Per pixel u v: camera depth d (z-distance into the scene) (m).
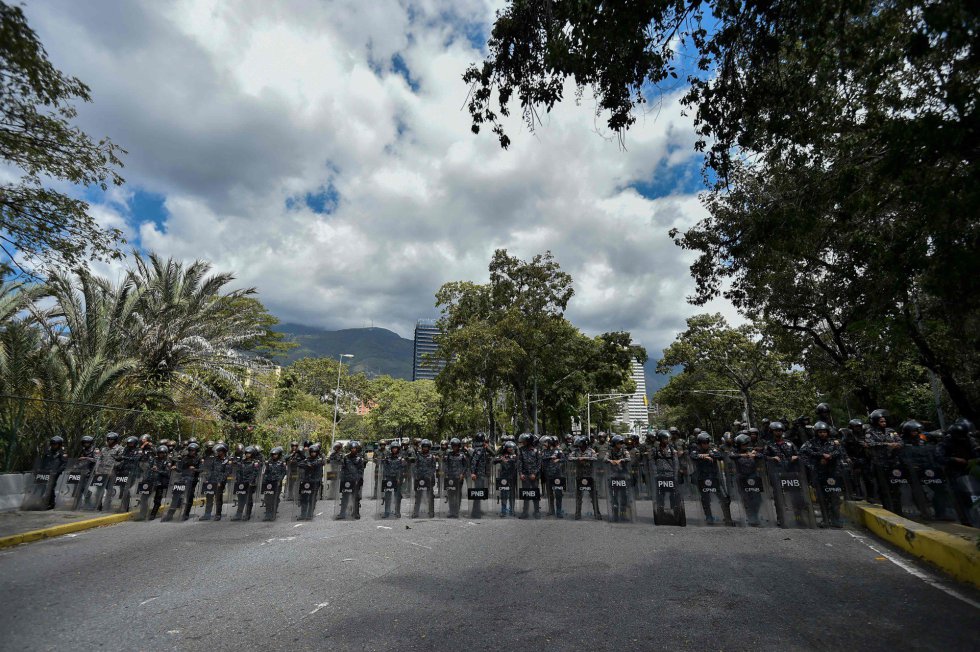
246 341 25.97
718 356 41.16
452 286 40.62
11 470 14.39
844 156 8.55
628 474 11.96
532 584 6.47
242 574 7.11
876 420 11.31
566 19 6.98
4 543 9.37
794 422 14.31
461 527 11.16
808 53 7.30
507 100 7.91
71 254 11.23
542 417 50.25
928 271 7.21
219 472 13.48
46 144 9.80
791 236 8.98
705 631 4.76
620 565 7.41
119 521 12.77
